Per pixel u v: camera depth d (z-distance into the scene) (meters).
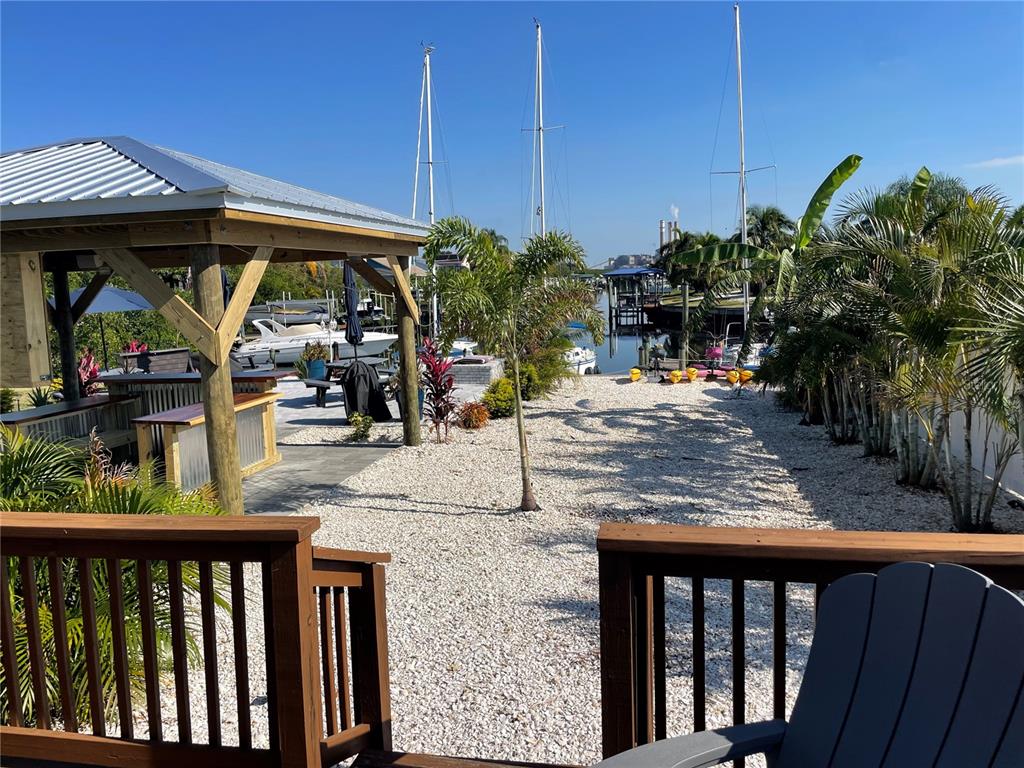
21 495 4.26
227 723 4.04
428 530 7.65
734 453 11.31
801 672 4.49
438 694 4.38
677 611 5.48
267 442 10.55
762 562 1.98
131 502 4.23
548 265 8.48
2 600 2.53
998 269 6.96
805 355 9.63
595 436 12.63
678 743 1.72
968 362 6.45
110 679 3.82
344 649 2.91
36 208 6.61
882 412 10.36
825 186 13.01
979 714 1.49
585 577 6.22
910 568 1.69
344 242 9.34
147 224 6.70
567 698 4.28
